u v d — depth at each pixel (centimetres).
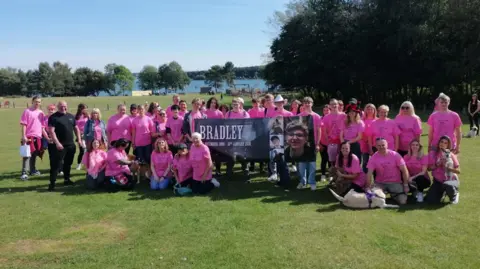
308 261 498
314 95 5531
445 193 746
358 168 789
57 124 909
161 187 897
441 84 3681
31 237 602
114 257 521
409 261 492
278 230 607
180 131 1007
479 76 3475
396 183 750
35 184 971
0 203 792
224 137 960
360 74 4116
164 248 548
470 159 1132
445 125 792
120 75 16225
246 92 8462
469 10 3231
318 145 903
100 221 671
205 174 851
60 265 504
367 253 518
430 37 3416
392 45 3628
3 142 1977
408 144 831
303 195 823
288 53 4584
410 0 3509
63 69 13050
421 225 616
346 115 876
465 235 571
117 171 896
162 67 17950
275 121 927
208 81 16375
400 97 4316
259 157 954
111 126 989
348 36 3991
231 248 542
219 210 717
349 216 669
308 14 4291
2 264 510
